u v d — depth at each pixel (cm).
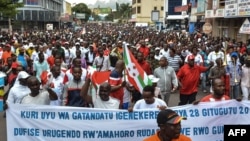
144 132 634
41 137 636
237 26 3095
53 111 631
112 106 664
